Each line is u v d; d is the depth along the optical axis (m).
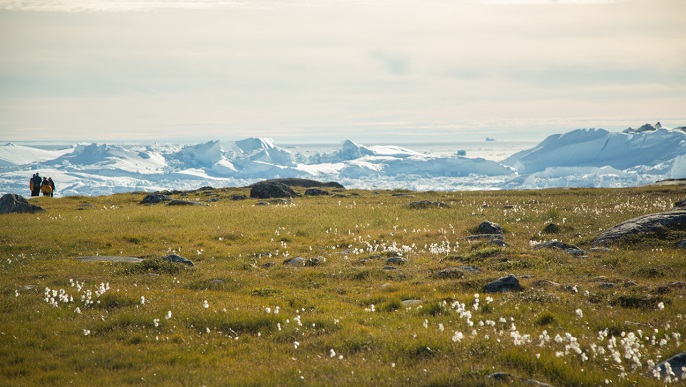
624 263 22.06
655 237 25.86
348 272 23.33
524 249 25.52
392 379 11.04
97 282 22.20
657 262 21.58
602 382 10.54
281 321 16.02
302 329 15.23
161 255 28.97
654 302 16.12
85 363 13.03
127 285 21.59
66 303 18.53
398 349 13.02
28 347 14.25
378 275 22.62
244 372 12.15
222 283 21.89
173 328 15.68
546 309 15.93
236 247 31.41
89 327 15.84
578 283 19.09
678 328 13.59
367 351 13.23
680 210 27.86
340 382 11.03
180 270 24.58
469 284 19.73
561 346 12.72
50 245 31.09
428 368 11.56
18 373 12.51
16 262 26.77
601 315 15.15
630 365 11.70
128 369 12.68
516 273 21.38
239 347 14.04
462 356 12.15
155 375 11.99
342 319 16.05
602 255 23.92
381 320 15.85
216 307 17.58
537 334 13.75
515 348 12.21
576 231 31.73
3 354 13.77
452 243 30.19
